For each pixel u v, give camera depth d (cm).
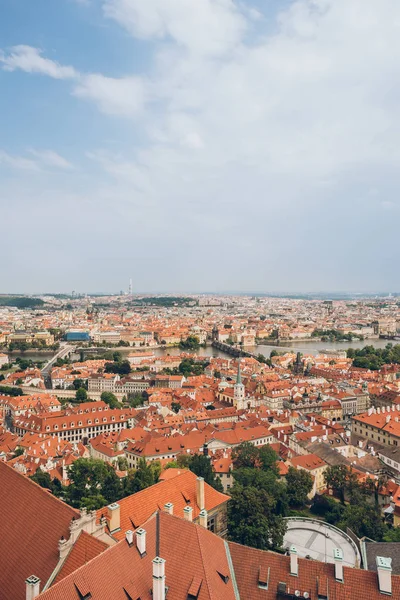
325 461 18862
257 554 7338
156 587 6178
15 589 6825
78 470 14225
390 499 15350
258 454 17538
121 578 6281
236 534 10919
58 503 7488
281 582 6938
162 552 7100
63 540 6806
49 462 17512
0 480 8606
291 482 15662
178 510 9531
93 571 6066
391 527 13662
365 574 6719
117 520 8038
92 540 6756
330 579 6806
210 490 10538
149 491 9444
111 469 15300
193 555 6881
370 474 17550
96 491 13188
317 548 11475
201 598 6366
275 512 14212
